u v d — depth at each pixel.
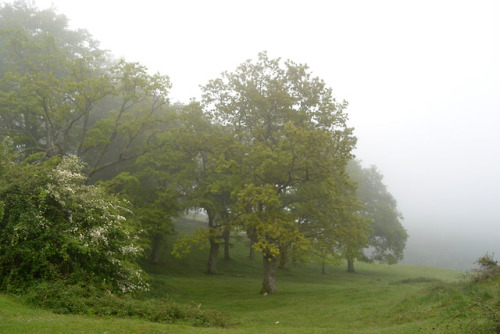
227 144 26.94
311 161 22.98
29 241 12.92
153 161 31.38
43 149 27.38
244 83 28.88
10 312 9.09
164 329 9.97
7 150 15.50
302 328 12.84
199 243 25.55
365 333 11.12
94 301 11.94
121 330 9.06
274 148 25.22
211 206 31.75
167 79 30.03
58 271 13.16
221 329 11.65
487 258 14.52
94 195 15.77
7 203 13.03
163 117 31.62
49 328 7.89
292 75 28.19
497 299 11.19
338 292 23.75
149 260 36.22
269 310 18.69
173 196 31.73
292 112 26.84
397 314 14.05
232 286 28.97
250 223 22.67
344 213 26.31
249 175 25.52
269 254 24.95
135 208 30.38
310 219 26.94
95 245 14.25
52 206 14.09
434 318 11.88
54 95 28.52
